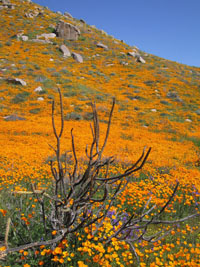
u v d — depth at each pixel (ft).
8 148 40.22
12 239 8.90
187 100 107.55
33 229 9.60
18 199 12.64
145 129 71.51
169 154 43.37
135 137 60.44
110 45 186.80
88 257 8.75
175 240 11.70
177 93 115.55
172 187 21.18
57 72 119.44
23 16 204.85
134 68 148.77
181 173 27.84
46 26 189.98
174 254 9.50
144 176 26.05
